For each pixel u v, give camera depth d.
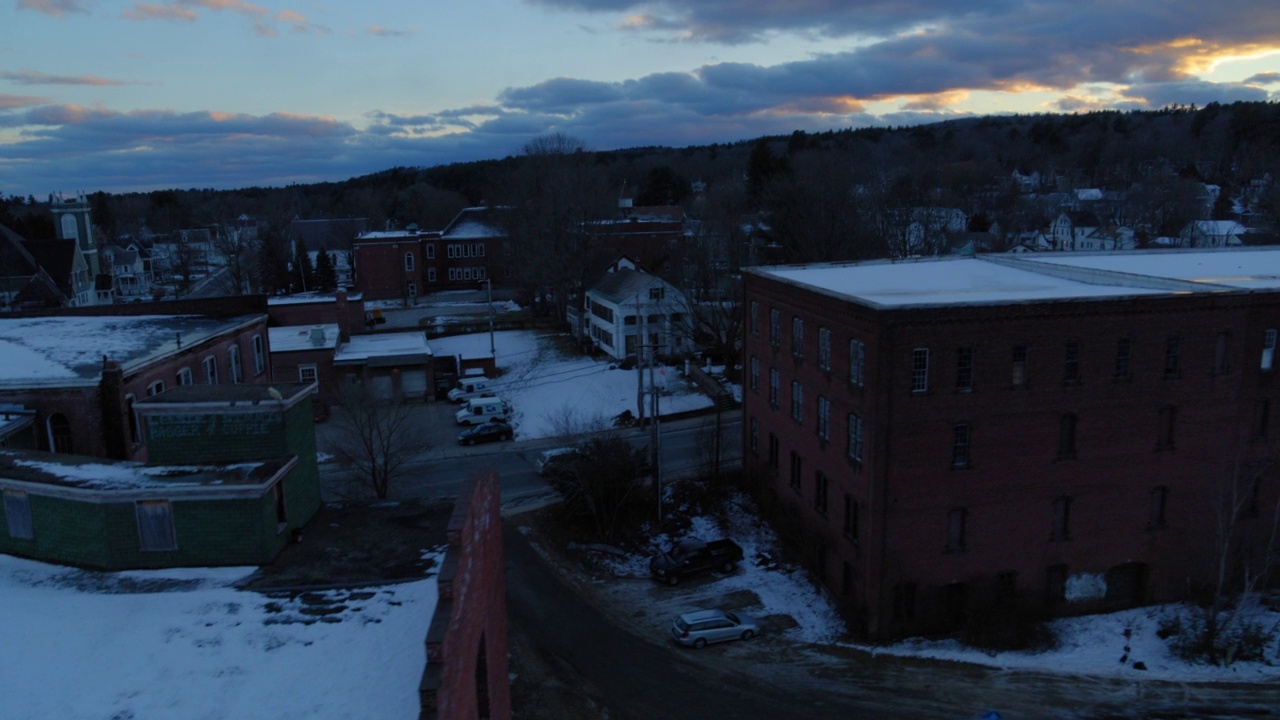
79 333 45.31
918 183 151.62
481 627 17.73
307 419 22.73
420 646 15.30
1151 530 37.91
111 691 14.22
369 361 68.75
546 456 52.44
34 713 13.63
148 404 21.20
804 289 40.75
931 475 35.03
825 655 34.66
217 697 14.09
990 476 35.66
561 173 90.31
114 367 34.28
